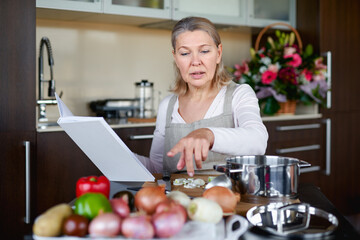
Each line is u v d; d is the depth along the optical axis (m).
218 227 0.79
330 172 3.50
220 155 1.57
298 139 3.28
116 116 3.00
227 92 1.59
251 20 3.32
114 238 0.70
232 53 3.73
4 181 2.29
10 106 2.30
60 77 2.96
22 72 2.33
